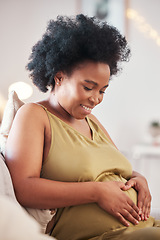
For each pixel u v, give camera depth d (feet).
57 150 3.23
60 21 3.63
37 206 2.90
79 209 3.14
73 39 3.32
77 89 3.30
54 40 3.47
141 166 13.20
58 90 3.47
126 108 13.67
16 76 13.38
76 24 3.51
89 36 3.33
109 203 3.10
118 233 2.97
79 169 3.19
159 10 13.42
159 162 13.08
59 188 2.93
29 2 13.35
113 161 3.55
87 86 3.29
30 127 3.14
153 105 13.65
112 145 3.92
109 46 3.44
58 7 13.35
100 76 3.30
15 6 13.34
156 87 13.62
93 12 13.28
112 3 13.28
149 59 13.56
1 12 13.33
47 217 2.96
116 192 3.19
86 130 3.76
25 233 1.43
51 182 2.95
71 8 13.34
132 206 3.28
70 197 2.95
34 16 13.38
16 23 13.38
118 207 3.15
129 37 13.44
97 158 3.38
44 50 3.59
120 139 13.71
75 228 3.13
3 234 1.38
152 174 13.06
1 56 13.38
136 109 13.67
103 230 3.11
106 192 3.12
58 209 3.17
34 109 3.31
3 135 3.46
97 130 3.92
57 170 3.19
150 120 13.66
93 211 3.14
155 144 11.87
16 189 2.88
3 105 13.24
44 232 3.02
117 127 13.71
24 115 3.22
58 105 3.52
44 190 2.87
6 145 3.12
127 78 13.62
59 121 3.39
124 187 3.42
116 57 3.59
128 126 13.70
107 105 13.71
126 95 13.66
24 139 3.04
